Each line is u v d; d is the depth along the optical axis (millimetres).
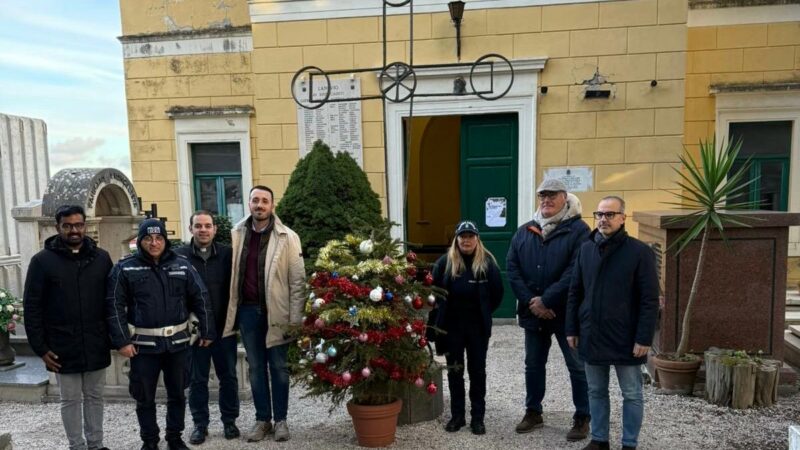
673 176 6324
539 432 3893
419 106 6746
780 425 3861
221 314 3801
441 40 6609
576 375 3742
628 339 3322
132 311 3514
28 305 3395
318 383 3605
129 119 8133
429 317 3895
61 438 4035
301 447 3750
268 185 7098
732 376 4160
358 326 3467
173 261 3594
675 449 3572
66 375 3529
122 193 5844
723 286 4570
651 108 6312
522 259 3883
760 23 6961
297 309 3746
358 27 6738
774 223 4438
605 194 6488
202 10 7863
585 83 6398
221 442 3846
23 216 5543
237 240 3834
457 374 3867
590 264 3387
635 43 6281
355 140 6879
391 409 3658
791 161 7047
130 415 4434
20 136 7949
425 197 11586
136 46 8008
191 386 3869
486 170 6812
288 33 6863
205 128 7953
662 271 4703
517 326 6715
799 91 6883
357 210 5422
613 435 3797
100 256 3602
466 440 3779
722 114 7125
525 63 6422
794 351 5125
